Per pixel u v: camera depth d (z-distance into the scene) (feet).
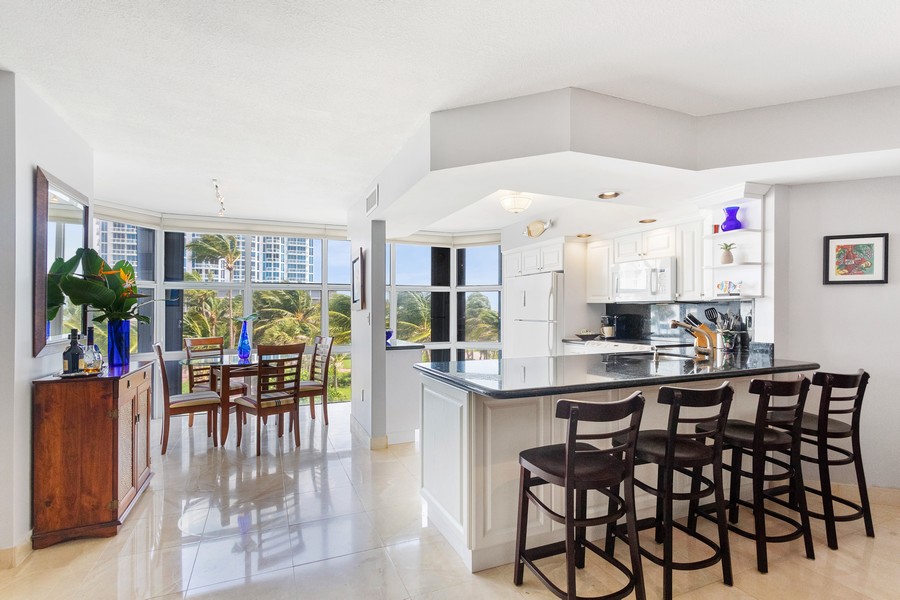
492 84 7.37
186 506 9.09
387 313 20.30
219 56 6.55
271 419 15.88
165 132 9.25
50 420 7.54
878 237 9.62
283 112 8.36
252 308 18.01
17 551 7.01
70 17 5.64
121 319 8.90
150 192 13.78
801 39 6.25
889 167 8.77
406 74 7.05
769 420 7.37
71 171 8.93
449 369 8.38
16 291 6.99
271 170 11.72
